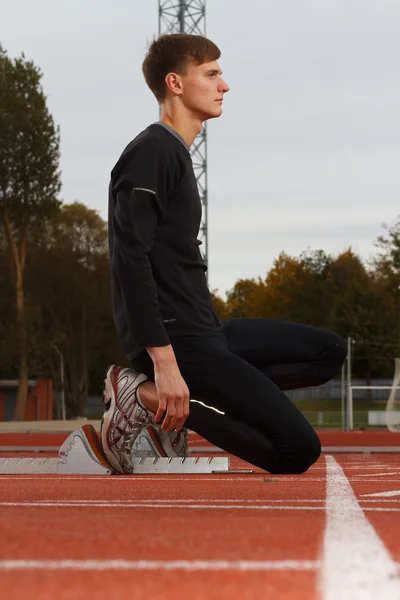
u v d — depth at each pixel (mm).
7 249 41156
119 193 4090
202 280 4301
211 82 4496
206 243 45375
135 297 4004
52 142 40250
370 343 57469
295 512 1948
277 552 1241
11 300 44000
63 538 1407
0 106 39781
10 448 14094
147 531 1511
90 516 1806
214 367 4199
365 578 1018
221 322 4664
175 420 4051
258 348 4613
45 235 48500
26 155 39688
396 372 18094
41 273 47188
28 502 2320
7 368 43812
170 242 4195
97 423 24000
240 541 1368
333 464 6941
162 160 4117
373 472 4867
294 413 4301
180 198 4227
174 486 3225
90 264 49438
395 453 12445
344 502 2314
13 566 1123
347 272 70438
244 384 4223
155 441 4828
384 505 2199
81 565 1127
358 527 1566
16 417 42344
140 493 2770
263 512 1951
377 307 60438
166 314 4191
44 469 4746
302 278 73000
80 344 49906
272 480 3643
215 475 4367
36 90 40375
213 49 4523
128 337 4277
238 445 4355
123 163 4141
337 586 967
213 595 916
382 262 62688
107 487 3152
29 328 42125
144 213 4035
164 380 4012
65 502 2324
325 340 4668
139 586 971
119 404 4480
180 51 4445
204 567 1103
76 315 49312
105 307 49031
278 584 979
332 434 14805
